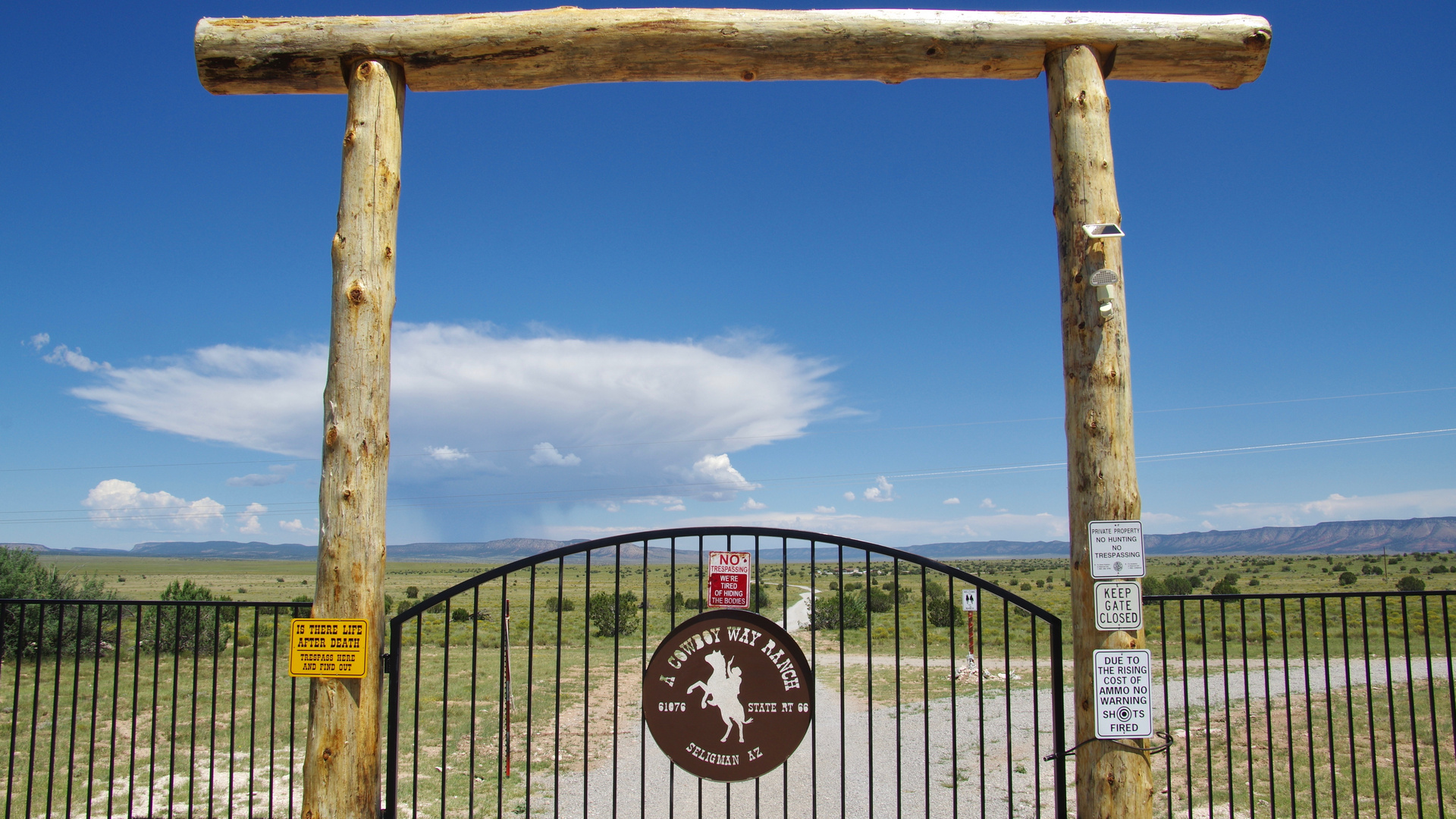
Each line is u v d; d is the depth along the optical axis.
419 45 4.79
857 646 21.41
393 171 4.74
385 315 4.61
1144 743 4.23
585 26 4.80
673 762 4.41
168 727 10.48
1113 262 4.48
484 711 12.00
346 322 4.51
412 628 27.84
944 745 9.88
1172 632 22.70
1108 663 4.23
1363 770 8.31
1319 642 20.03
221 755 9.03
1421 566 80.94
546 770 8.62
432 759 9.01
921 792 7.77
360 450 4.44
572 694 13.49
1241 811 7.05
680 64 4.89
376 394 4.51
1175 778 8.20
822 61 4.87
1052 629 4.44
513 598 49.28
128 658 16.81
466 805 7.26
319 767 4.23
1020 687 13.83
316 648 4.29
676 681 4.47
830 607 27.20
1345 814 6.89
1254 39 4.83
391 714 4.46
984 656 19.03
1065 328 4.59
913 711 12.09
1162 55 4.85
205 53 4.78
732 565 4.62
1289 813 6.97
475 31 4.79
